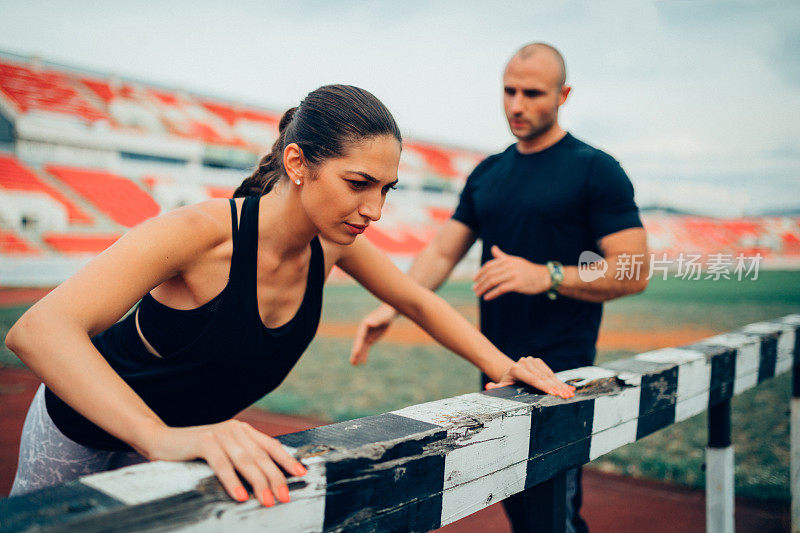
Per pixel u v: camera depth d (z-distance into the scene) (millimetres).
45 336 901
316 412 5094
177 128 29531
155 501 645
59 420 1284
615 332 10750
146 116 29219
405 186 38719
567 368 2045
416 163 40375
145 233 1032
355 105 1022
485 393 1227
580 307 2115
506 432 1068
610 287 1999
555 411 1175
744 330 2193
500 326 2217
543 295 2111
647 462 3695
